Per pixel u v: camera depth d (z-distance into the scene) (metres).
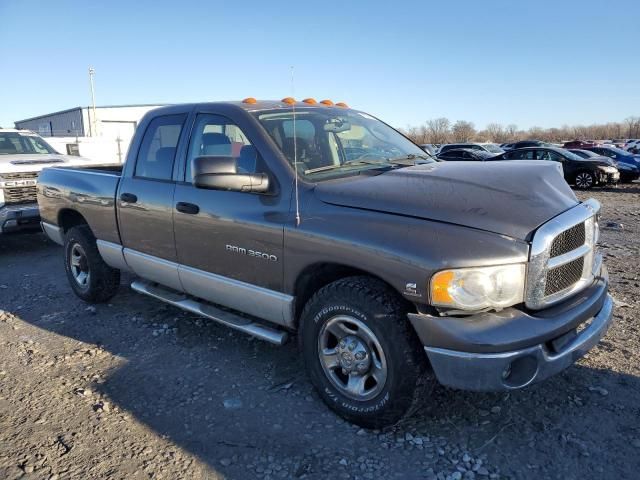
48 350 4.38
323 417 3.26
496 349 2.58
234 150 3.71
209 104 4.01
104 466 2.85
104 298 5.39
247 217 3.46
